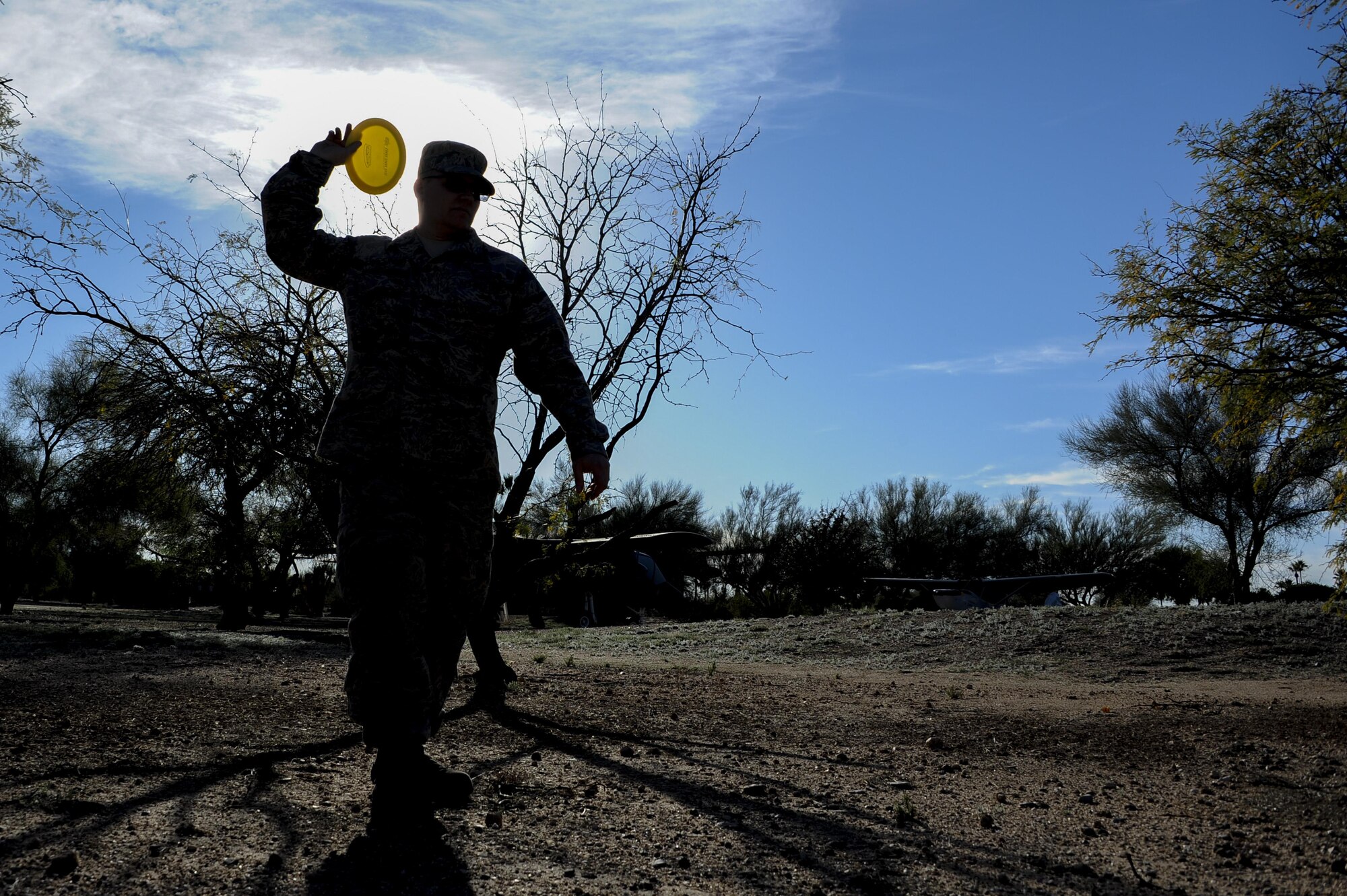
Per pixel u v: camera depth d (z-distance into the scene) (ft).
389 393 10.44
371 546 10.25
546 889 9.16
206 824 10.75
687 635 58.44
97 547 115.85
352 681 10.52
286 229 10.78
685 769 15.96
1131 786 16.05
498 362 11.26
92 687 22.79
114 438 23.89
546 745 17.65
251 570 55.52
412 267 10.71
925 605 97.35
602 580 47.34
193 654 32.60
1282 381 28.22
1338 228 27.27
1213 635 47.73
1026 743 20.98
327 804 11.88
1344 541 27.09
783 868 10.31
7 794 11.78
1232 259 28.25
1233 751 19.69
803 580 99.35
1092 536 125.08
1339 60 28.55
